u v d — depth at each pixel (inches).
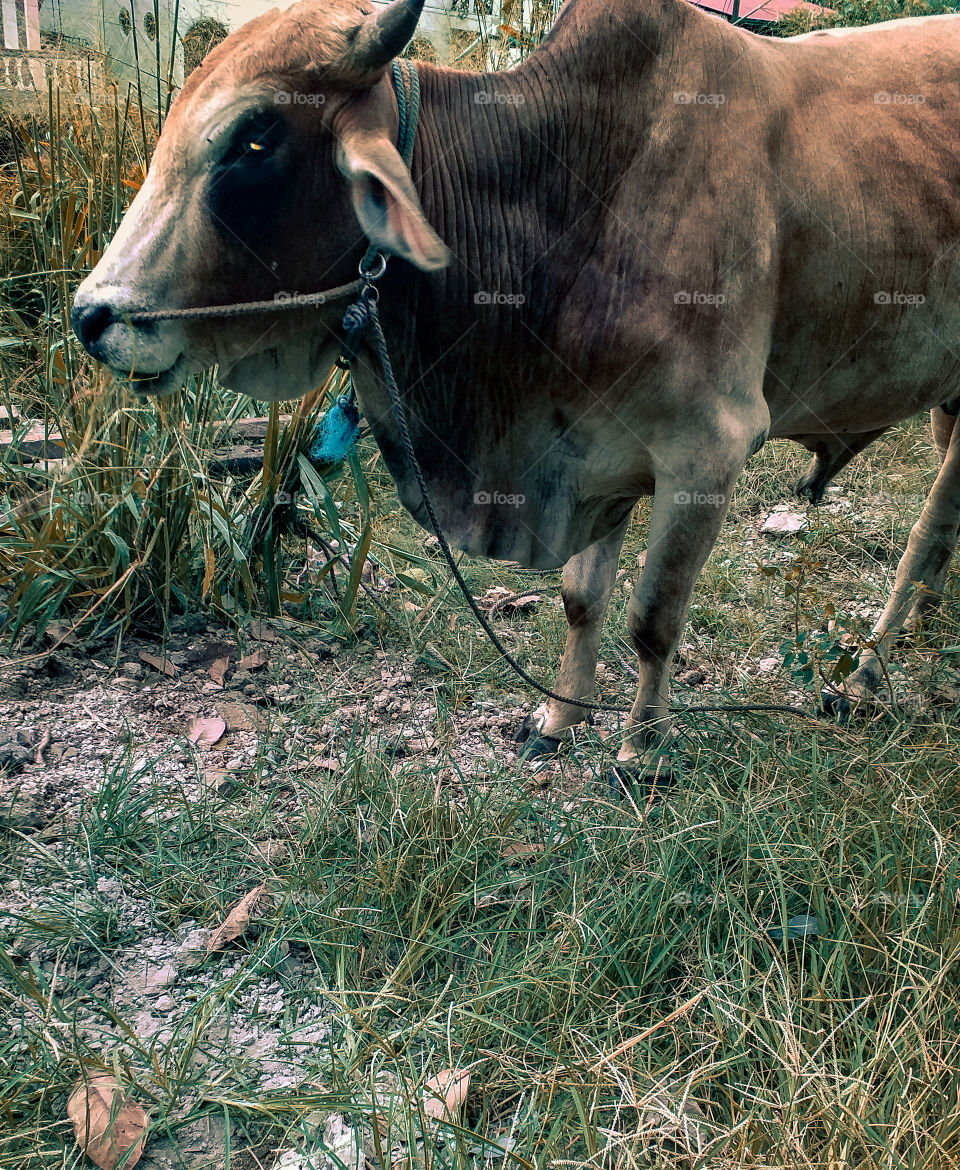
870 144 101.8
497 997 82.0
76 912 88.4
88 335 85.8
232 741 115.6
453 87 92.2
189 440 130.0
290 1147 71.5
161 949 87.6
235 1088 74.7
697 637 145.9
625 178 91.7
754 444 99.5
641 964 85.0
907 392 113.9
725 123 93.0
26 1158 67.9
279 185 84.3
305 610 142.3
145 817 100.3
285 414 151.4
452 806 102.1
